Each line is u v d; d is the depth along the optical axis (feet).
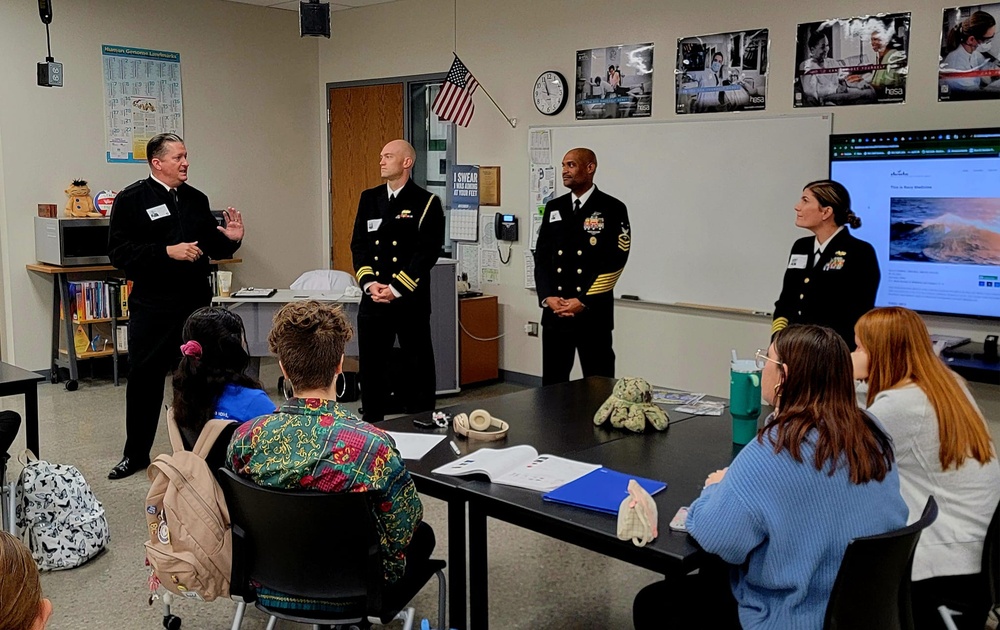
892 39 15.24
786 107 16.74
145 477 14.85
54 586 10.95
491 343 22.07
